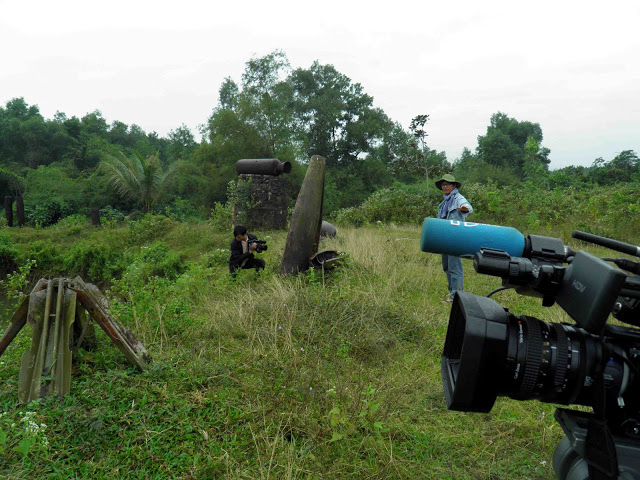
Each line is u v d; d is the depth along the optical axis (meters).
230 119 34.91
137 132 86.38
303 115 51.53
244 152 35.00
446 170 19.62
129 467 2.90
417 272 8.19
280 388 3.85
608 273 1.77
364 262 8.25
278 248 11.11
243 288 7.05
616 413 2.06
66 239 19.55
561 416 2.30
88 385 3.71
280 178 17.05
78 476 2.81
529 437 3.42
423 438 3.36
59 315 3.70
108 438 3.15
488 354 2.05
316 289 6.55
